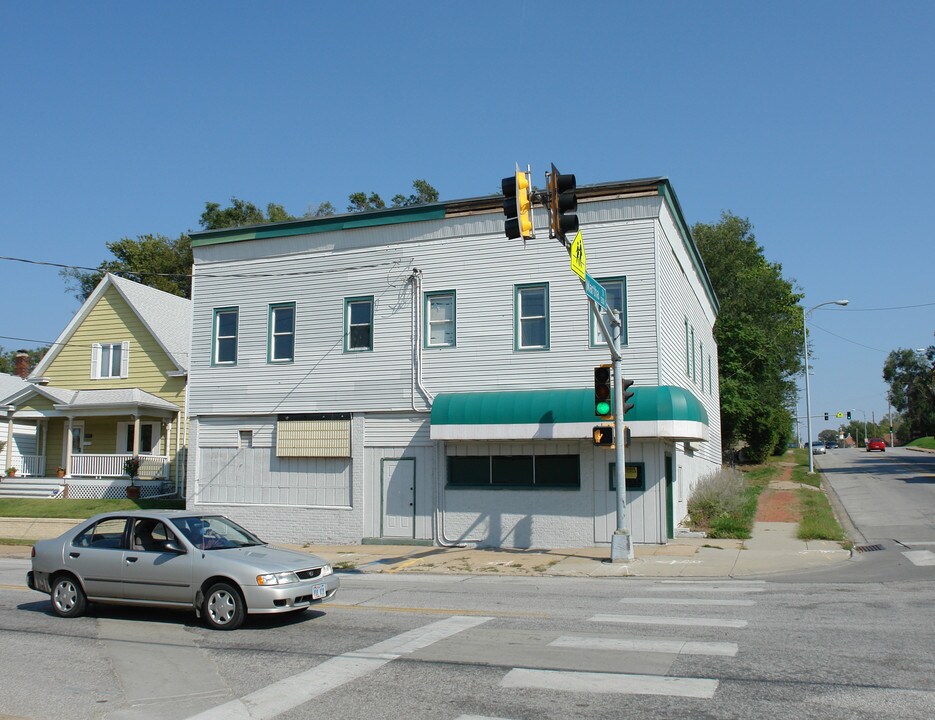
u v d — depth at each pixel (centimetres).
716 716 691
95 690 811
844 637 987
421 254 2311
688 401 1994
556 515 2108
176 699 777
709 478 2559
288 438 2395
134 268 6088
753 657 891
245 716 719
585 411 2006
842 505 3108
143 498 3241
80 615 1200
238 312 2512
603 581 1600
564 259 2166
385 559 1962
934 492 3441
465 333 2239
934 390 8562
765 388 5384
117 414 3362
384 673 855
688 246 2661
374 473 2306
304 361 2412
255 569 1094
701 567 1719
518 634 1040
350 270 2388
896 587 1410
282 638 1041
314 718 709
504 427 2067
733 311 5578
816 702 722
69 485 3375
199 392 2525
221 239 2544
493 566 1809
